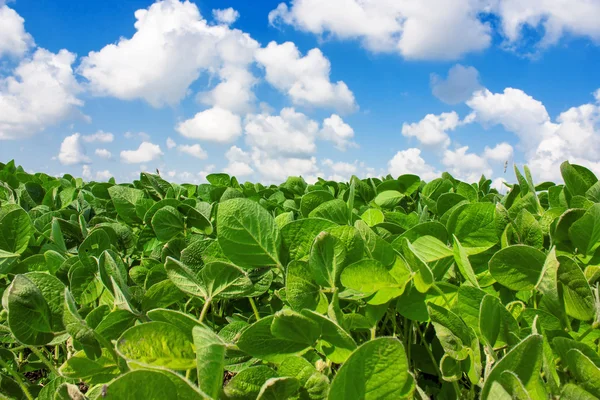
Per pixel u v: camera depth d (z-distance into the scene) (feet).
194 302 5.75
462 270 4.58
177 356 3.22
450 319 3.67
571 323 4.04
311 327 3.53
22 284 3.91
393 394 2.80
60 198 11.32
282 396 3.01
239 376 3.17
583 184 6.70
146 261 6.68
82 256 5.19
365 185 12.06
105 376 3.70
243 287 4.35
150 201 8.33
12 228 5.88
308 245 4.66
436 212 8.60
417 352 4.81
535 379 2.77
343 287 4.23
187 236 6.48
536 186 10.16
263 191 14.07
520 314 4.06
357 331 4.74
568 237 4.89
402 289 4.13
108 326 4.06
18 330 3.86
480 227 5.24
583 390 2.93
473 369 3.53
